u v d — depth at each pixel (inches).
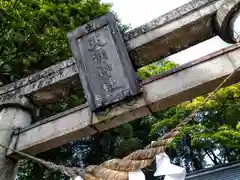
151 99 155.6
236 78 148.4
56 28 334.6
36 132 178.4
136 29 188.4
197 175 450.6
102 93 165.2
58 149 497.0
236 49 153.9
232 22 165.6
